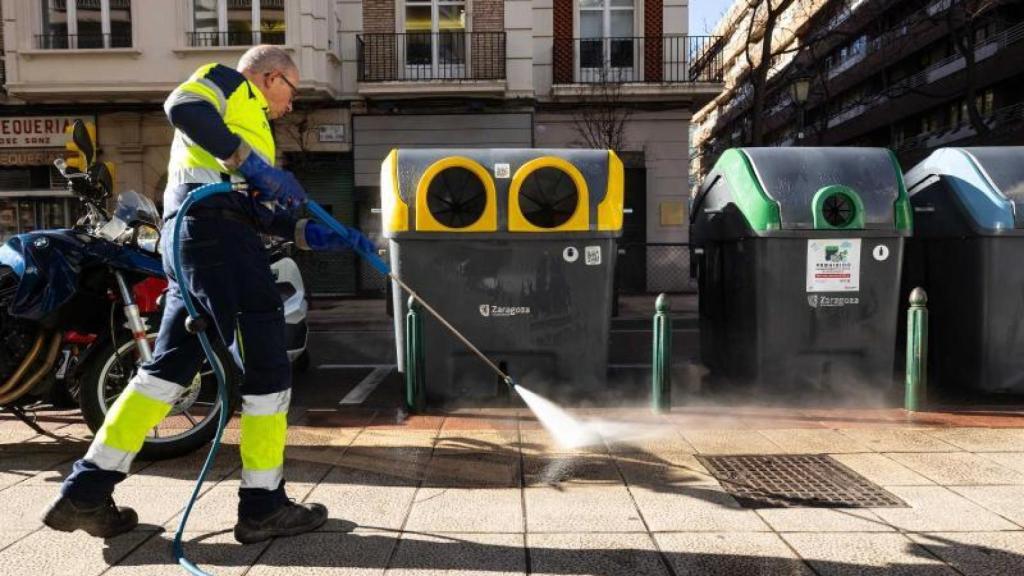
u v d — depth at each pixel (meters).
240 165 2.63
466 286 5.07
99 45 15.23
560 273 5.07
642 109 16.50
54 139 15.80
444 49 16.14
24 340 3.85
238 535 2.83
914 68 35.44
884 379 5.23
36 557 2.71
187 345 2.89
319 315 12.53
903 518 3.07
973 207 5.13
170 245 2.79
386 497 3.34
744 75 26.09
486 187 4.96
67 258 3.76
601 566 2.64
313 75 14.81
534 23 16.59
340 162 16.27
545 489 3.44
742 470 3.71
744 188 5.26
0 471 3.72
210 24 15.10
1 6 15.86
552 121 16.58
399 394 6.12
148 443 3.85
